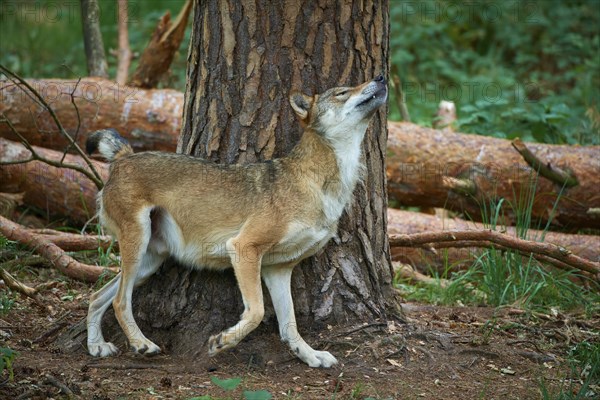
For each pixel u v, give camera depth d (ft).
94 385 23.44
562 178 40.27
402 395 23.66
